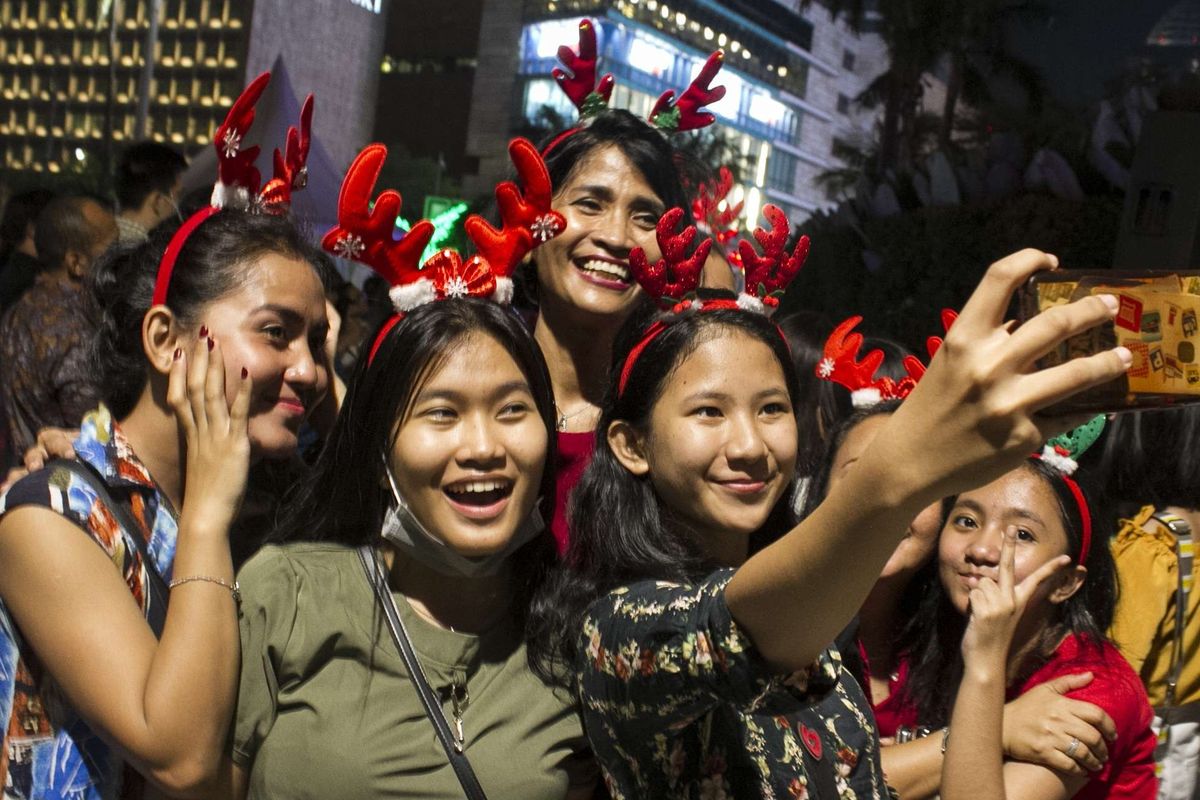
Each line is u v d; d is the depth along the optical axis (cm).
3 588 192
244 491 195
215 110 3881
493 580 201
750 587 137
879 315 633
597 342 303
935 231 622
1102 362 105
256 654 187
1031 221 604
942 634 260
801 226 691
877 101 994
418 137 4091
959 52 833
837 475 269
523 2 3938
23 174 3759
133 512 202
